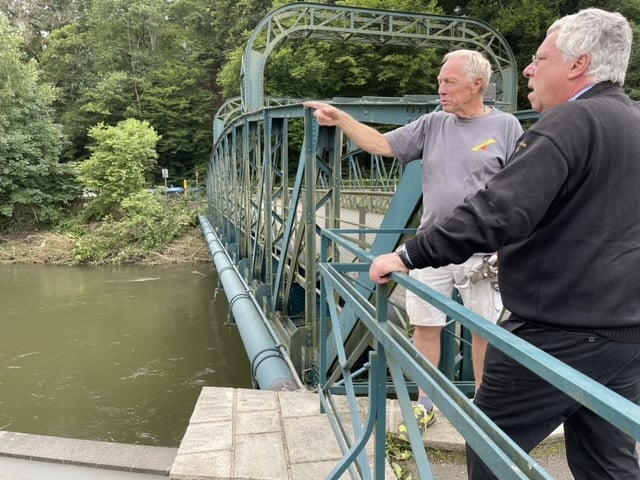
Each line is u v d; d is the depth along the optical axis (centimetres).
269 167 635
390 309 434
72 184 2698
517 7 1931
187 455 259
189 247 2197
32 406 797
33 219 2578
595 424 148
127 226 2241
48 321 1272
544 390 140
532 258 137
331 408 286
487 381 151
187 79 3791
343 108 399
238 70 2733
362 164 2012
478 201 127
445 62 251
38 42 4822
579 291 131
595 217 127
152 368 953
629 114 130
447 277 271
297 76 2138
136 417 759
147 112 3750
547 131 126
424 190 265
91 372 936
